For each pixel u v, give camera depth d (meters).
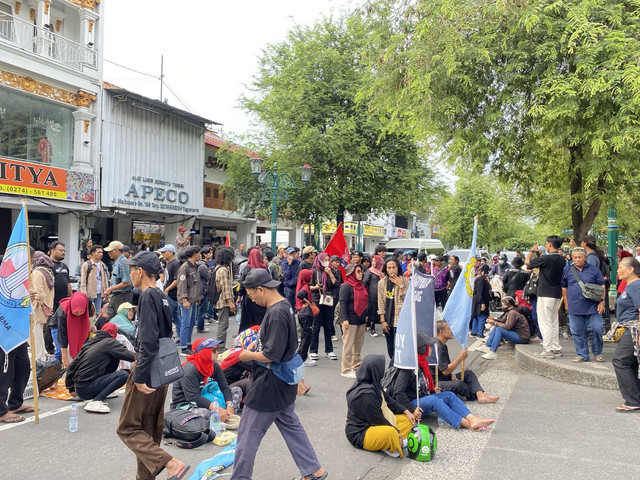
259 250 9.10
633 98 7.49
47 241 19.72
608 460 4.54
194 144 25.14
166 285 10.11
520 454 4.71
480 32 9.27
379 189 20.38
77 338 6.99
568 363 7.48
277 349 3.66
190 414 4.93
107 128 20.27
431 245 26.33
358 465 4.49
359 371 4.87
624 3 8.74
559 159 10.60
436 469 4.41
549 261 7.90
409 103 10.03
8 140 16.73
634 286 5.84
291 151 19.58
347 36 20.03
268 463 4.50
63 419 5.59
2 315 5.32
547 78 8.41
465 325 6.36
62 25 19.75
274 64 21.67
